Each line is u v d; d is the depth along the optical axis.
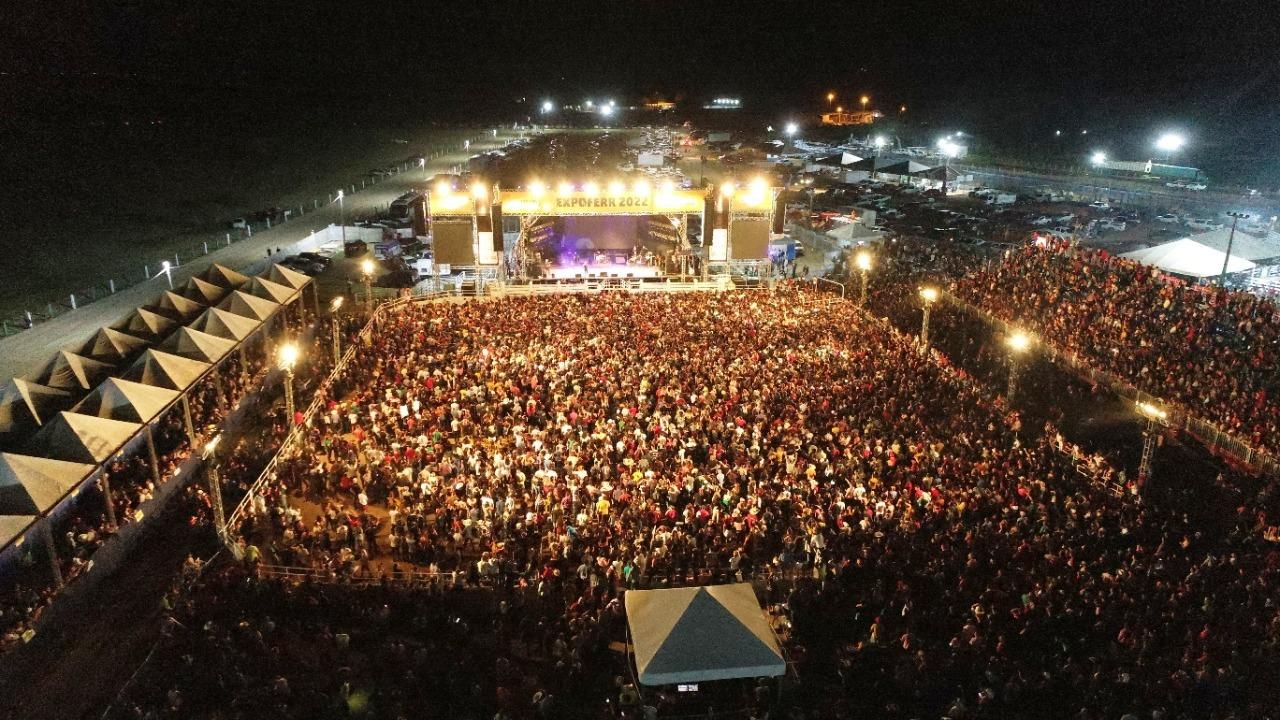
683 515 23.25
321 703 16.67
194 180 102.88
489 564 20.61
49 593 19.73
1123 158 128.00
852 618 20.20
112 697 17.12
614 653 19.00
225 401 31.39
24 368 36.97
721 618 16.81
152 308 35.12
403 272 54.31
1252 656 18.05
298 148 143.00
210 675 17.34
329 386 32.81
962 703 16.56
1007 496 24.03
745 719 16.97
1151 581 20.55
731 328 39.19
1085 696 17.14
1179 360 32.91
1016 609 19.55
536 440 26.42
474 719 16.72
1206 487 26.05
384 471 25.25
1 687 17.30
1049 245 51.62
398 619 19.81
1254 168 115.31
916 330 41.31
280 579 20.28
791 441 26.64
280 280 40.78
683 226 54.50
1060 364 35.72
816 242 66.25
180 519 23.92
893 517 22.97
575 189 50.06
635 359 34.00
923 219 75.06
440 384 31.80
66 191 89.75
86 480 21.47
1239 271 43.09
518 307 43.03
